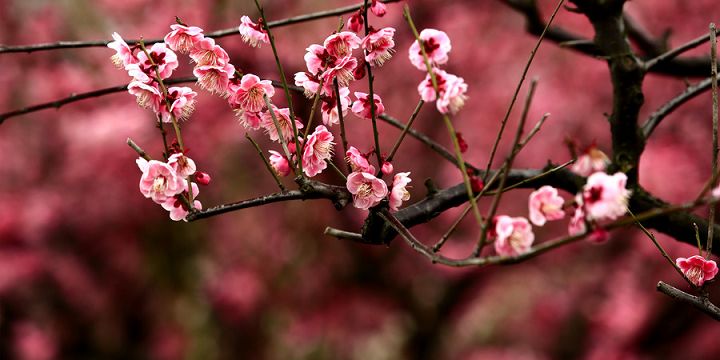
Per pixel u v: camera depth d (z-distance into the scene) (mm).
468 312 7668
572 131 6930
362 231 1461
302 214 7328
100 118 6570
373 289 7461
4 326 6707
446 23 7273
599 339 6473
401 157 7250
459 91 1277
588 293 6984
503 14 7543
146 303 7238
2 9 6996
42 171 6855
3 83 6867
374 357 9711
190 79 1651
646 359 6070
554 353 7297
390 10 7004
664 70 2436
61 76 6789
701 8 6531
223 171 7297
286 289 7402
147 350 7305
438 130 7246
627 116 1857
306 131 1433
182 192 1430
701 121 6168
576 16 7008
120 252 6949
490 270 7277
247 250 7441
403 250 7266
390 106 7363
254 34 1489
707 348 5820
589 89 7004
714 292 5180
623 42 1894
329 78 1462
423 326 7570
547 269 7355
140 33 6961
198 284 7410
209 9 6895
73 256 6855
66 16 7176
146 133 6617
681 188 5820
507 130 7047
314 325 7305
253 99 1486
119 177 6645
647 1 6664
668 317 5996
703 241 1812
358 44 1439
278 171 1464
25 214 6578
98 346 7090
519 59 7402
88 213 6742
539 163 6906
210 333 7539
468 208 1271
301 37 6742
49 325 6836
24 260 6488
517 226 1179
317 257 7359
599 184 1100
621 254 6688
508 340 8125
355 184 1395
